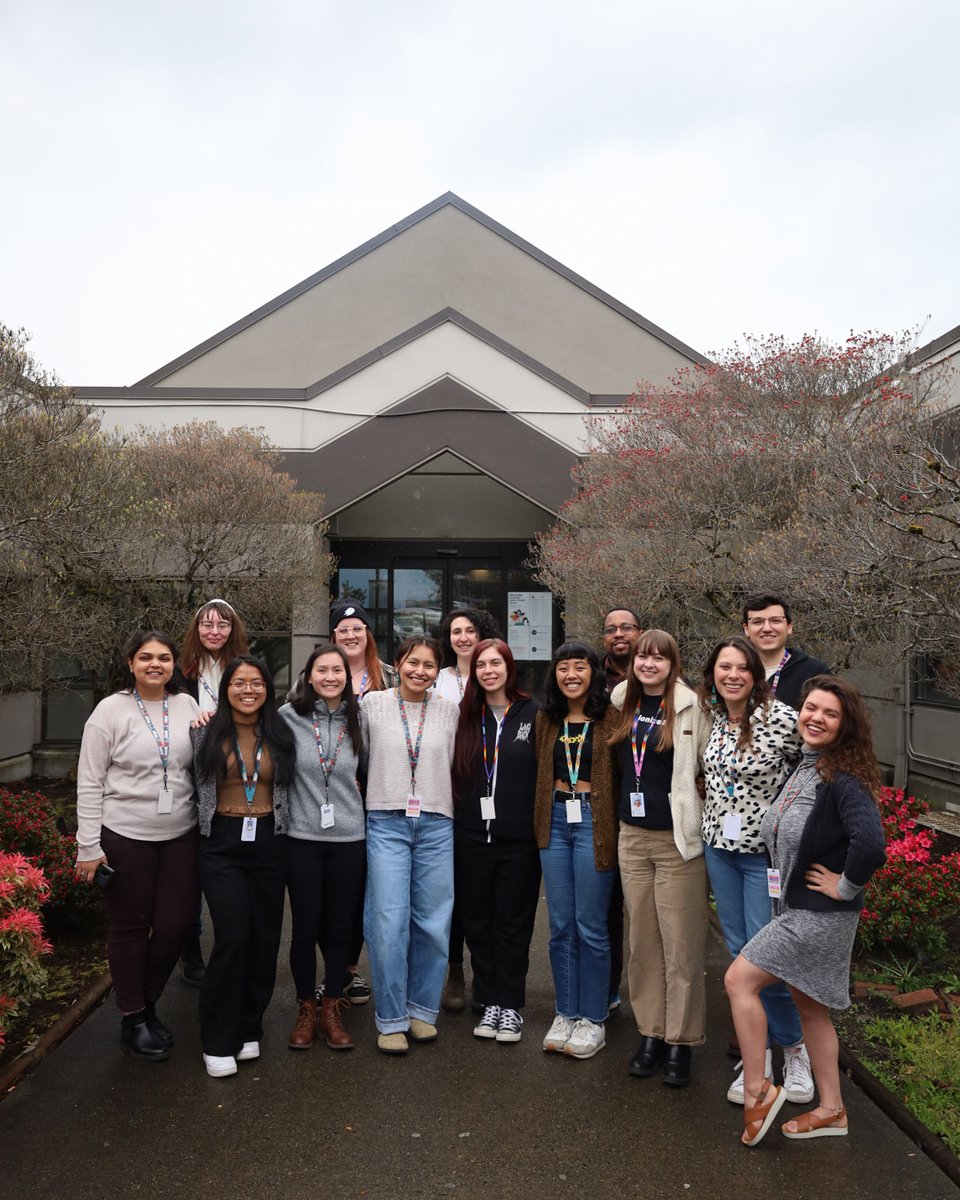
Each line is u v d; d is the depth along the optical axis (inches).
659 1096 155.5
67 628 273.7
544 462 437.4
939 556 213.6
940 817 342.6
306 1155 136.4
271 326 588.7
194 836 172.7
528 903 180.1
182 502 326.6
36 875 175.0
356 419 440.1
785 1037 155.3
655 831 162.7
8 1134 142.3
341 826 173.5
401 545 512.4
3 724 417.1
